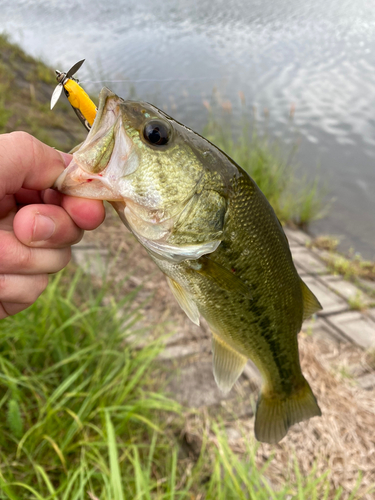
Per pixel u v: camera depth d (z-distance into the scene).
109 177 0.20
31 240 0.19
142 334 0.50
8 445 0.33
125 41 2.56
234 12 4.18
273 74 2.06
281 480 0.38
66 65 1.85
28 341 0.39
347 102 1.75
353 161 1.28
